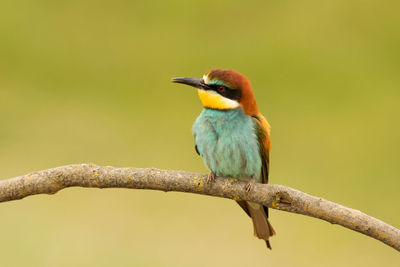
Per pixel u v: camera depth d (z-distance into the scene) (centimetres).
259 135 771
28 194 627
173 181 646
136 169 638
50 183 623
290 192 630
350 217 593
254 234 827
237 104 766
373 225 584
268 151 797
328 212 603
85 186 632
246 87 772
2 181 626
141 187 639
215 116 766
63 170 625
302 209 621
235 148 759
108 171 629
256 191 657
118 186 634
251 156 763
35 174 627
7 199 627
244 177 782
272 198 645
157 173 642
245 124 763
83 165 631
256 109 793
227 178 679
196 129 783
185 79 781
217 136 765
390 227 581
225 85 759
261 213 815
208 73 775
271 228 824
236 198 670
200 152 790
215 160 773
